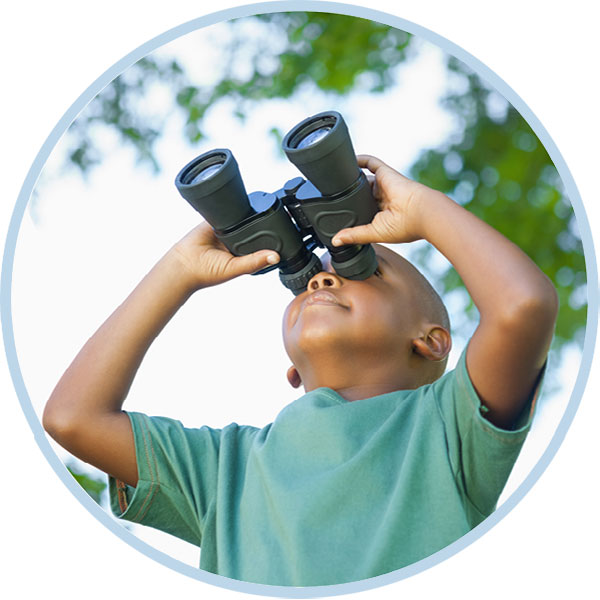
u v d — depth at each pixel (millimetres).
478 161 5473
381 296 3049
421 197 2779
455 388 2729
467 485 2736
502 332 2559
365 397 3006
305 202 2867
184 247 3086
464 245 2678
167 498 3109
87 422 3070
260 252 2955
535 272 2596
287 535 2729
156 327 3141
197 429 3234
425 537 2664
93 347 3148
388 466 2752
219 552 2883
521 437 2641
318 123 2820
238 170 2893
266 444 2939
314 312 2992
